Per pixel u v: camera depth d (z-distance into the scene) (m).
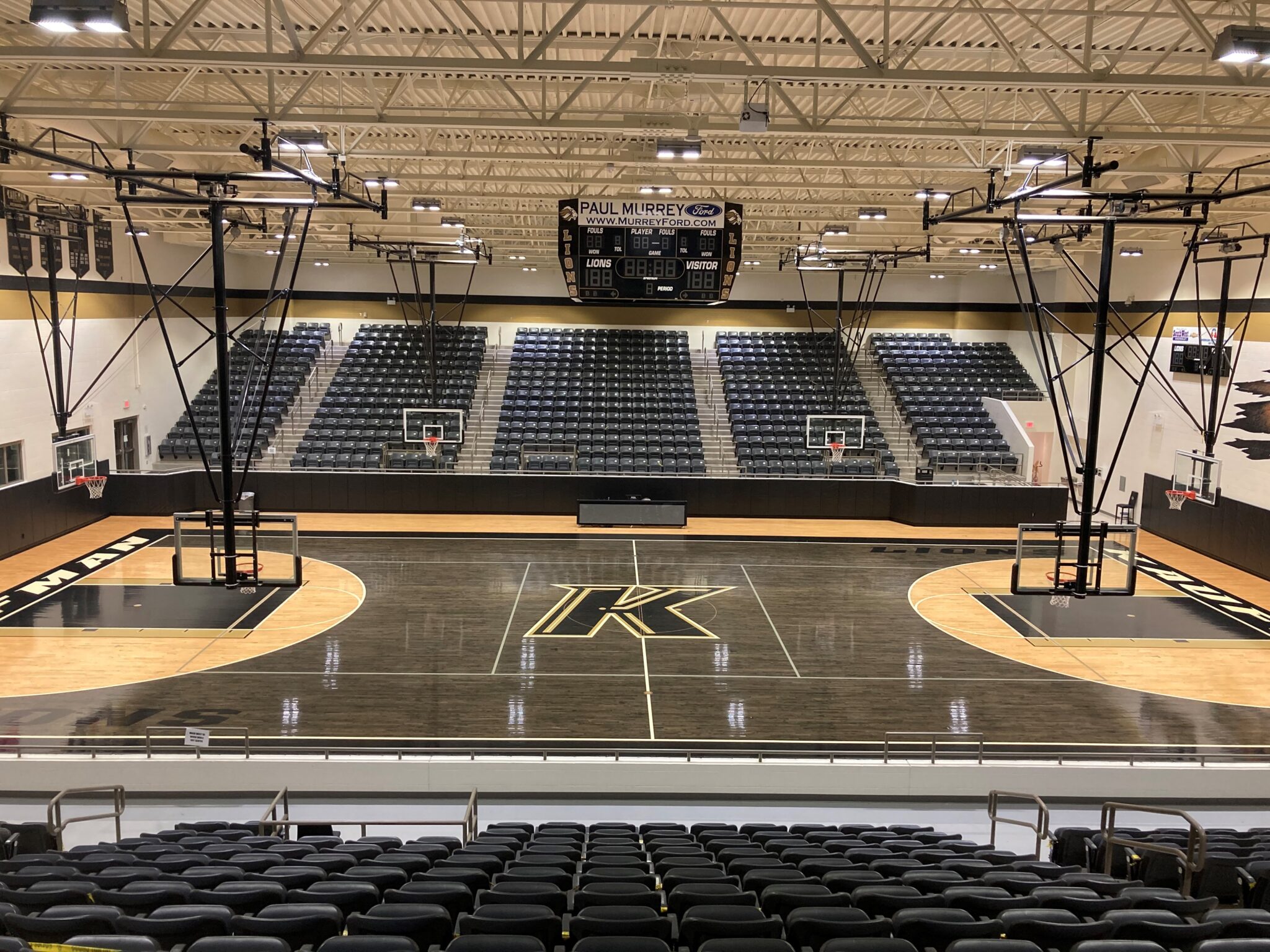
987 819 11.91
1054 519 26.50
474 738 12.75
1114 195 11.86
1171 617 18.73
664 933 5.71
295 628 17.09
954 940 5.47
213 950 5.01
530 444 28.06
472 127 11.91
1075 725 13.53
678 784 12.09
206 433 28.56
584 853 8.96
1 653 15.59
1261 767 12.07
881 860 8.01
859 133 12.29
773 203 21.08
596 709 13.81
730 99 14.64
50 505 22.88
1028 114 15.23
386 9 11.05
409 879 7.02
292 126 13.74
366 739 12.66
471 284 34.16
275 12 11.04
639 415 29.75
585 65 9.81
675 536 24.75
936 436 29.56
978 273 33.84
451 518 26.12
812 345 33.91
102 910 5.52
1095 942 4.91
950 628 17.81
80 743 12.20
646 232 16.38
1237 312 23.06
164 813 11.65
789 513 27.09
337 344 33.72
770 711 13.87
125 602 18.38
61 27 7.49
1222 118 15.20
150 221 24.27
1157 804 12.14
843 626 17.78
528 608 18.48
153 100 14.81
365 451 27.58
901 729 13.32
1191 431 24.92
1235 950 4.77
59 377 21.45
